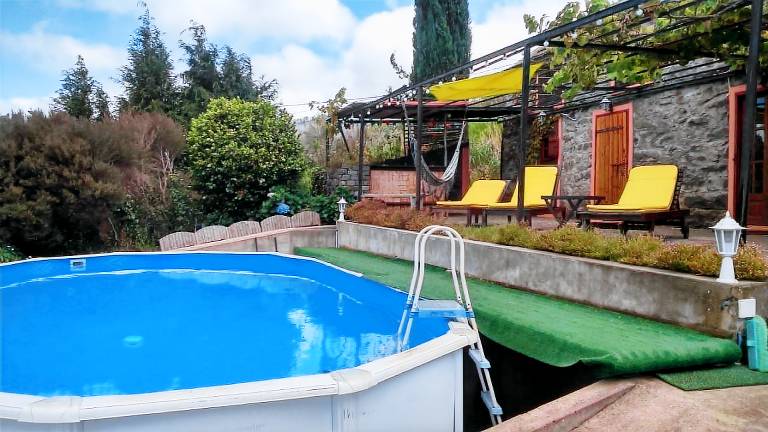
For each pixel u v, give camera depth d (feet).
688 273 11.69
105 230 31.65
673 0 15.60
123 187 30.94
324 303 20.95
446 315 12.30
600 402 8.59
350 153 46.91
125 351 14.87
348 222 31.76
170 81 60.08
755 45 12.18
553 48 21.62
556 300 14.85
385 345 14.67
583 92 31.65
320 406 8.24
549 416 8.02
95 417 7.23
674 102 27.61
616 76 22.26
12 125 27.17
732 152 24.75
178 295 22.76
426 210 29.71
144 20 60.23
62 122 29.32
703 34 18.62
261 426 7.89
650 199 22.53
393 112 36.42
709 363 9.91
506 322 12.30
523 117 19.83
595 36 18.86
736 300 10.22
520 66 24.68
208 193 37.29
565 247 15.55
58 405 7.29
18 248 28.45
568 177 35.40
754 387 9.14
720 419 7.88
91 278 26.48
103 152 29.60
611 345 9.91
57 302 21.48
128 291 23.63
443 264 21.57
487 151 44.50
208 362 13.82
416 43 65.41
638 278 12.44
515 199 29.53
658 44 19.88
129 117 38.99
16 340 16.11
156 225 34.37
